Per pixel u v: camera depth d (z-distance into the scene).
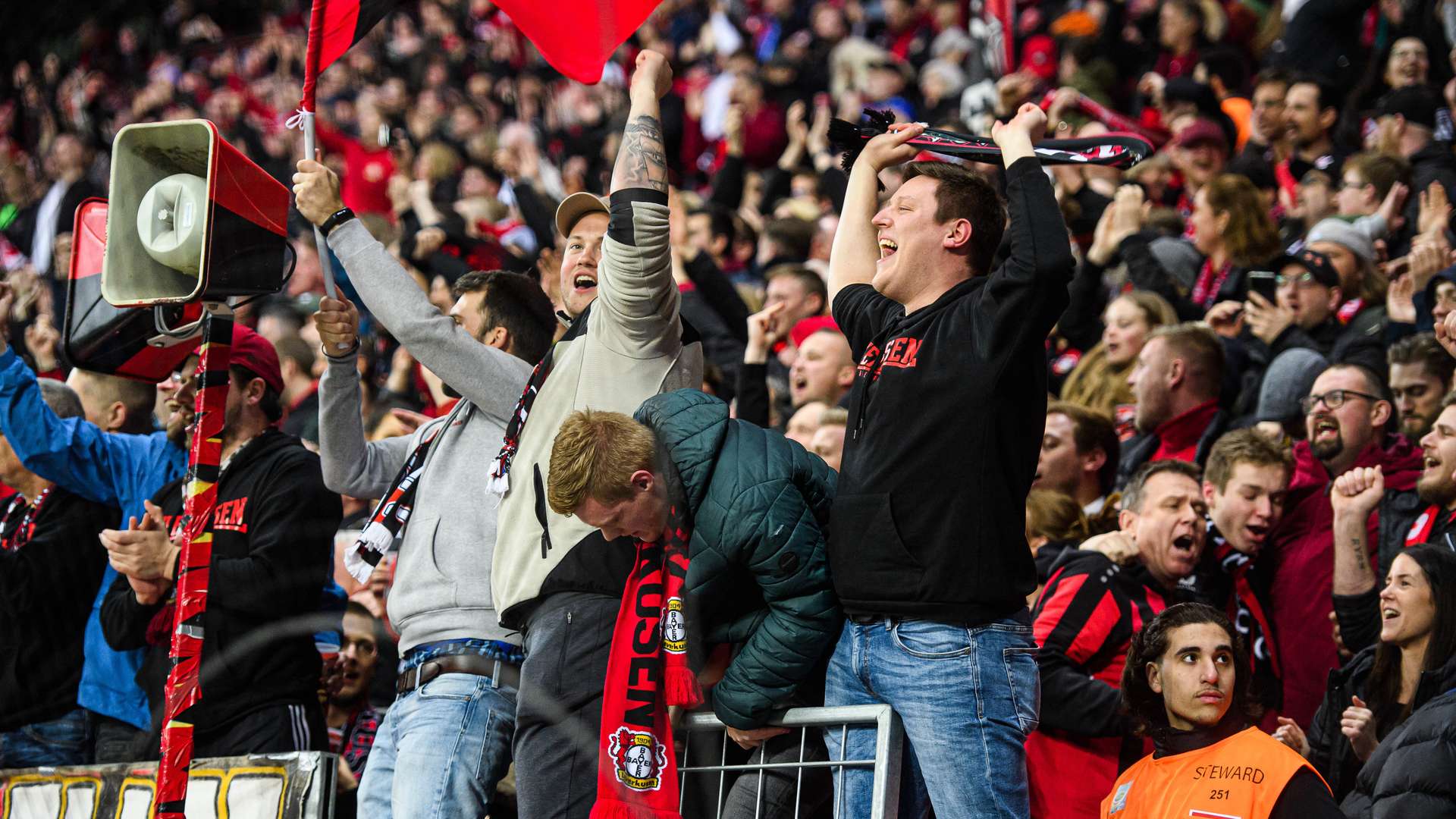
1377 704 8.09
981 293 6.61
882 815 6.57
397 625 7.86
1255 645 9.60
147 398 11.60
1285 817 6.84
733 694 6.96
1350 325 12.49
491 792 7.43
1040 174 6.61
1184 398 11.40
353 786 9.05
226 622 8.52
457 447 7.98
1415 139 16.06
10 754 9.62
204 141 6.88
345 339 8.52
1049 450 10.64
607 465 6.75
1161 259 14.01
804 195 21.14
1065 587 8.45
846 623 6.85
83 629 9.80
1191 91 18.62
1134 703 7.50
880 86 25.39
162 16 38.62
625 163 7.26
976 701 6.38
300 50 36.53
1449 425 8.94
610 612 7.05
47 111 35.66
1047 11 25.47
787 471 6.95
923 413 6.52
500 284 8.69
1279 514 9.59
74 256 8.26
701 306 13.62
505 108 31.70
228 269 6.90
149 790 8.62
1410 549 8.07
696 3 34.44
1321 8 20.70
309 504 8.94
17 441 9.77
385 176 25.23
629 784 6.66
